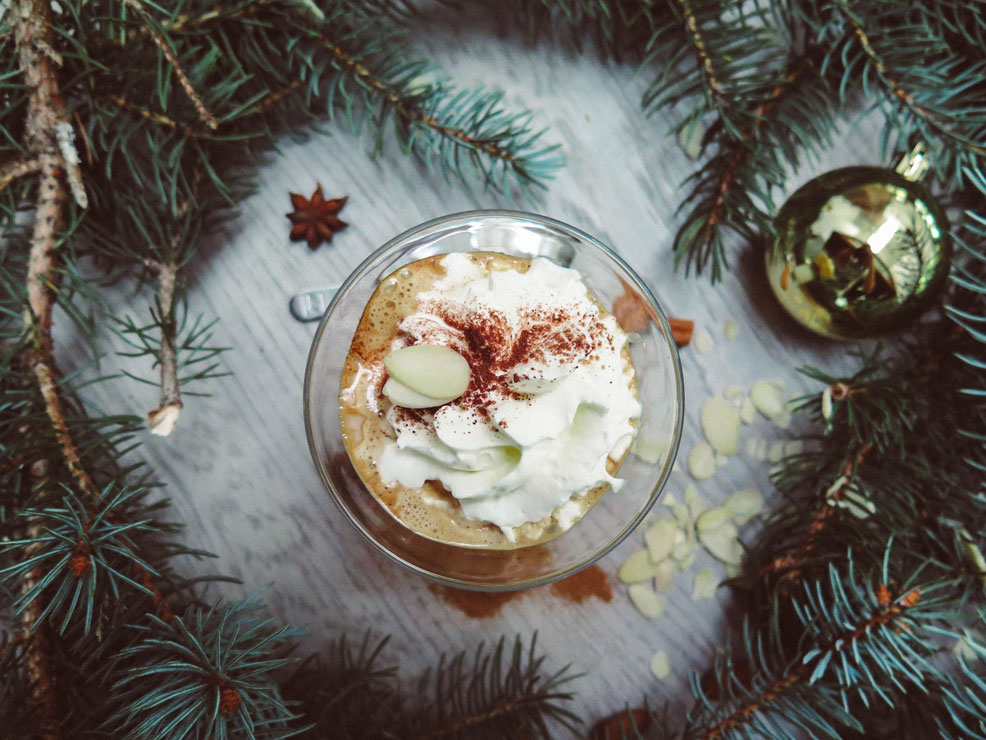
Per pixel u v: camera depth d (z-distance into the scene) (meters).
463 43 0.31
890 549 0.28
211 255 0.31
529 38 0.31
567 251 0.28
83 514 0.24
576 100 0.32
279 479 0.31
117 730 0.24
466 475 0.26
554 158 0.31
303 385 0.30
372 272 0.28
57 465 0.25
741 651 0.32
